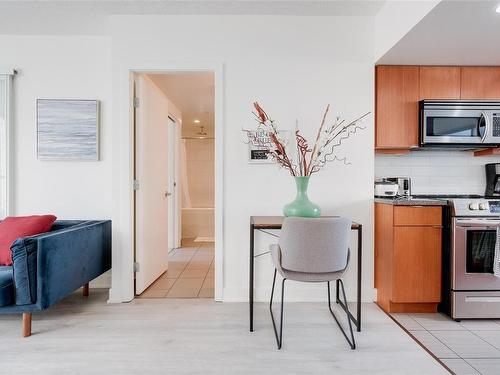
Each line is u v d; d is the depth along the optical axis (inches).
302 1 90.3
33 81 107.3
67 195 108.6
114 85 97.9
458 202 86.0
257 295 98.8
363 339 74.7
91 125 107.2
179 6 92.7
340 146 98.7
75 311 90.8
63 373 61.3
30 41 107.3
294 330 79.2
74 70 107.8
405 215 88.4
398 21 83.3
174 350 69.6
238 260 98.8
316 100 98.5
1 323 83.2
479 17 71.2
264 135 98.0
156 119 116.8
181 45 97.9
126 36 97.7
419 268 88.7
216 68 97.8
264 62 98.0
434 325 83.3
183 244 191.9
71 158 107.0
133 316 87.3
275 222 81.9
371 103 98.7
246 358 66.6
